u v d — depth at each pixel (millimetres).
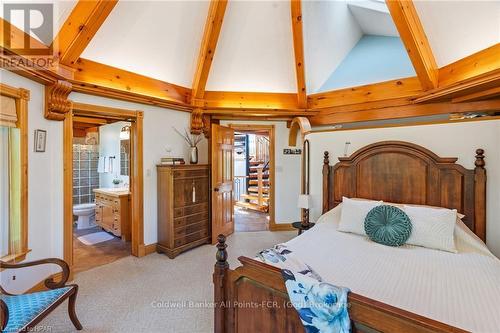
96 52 3027
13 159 2379
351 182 3432
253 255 3693
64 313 2230
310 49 3945
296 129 4941
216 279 1582
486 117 2598
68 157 2887
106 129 5812
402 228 2441
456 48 2898
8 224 2379
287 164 5066
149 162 3760
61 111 2748
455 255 2182
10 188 2383
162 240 3738
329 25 3756
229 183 4660
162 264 3350
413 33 2908
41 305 1714
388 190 3137
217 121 4816
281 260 1996
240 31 3727
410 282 1688
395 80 3826
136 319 2166
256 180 7934
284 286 1312
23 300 1753
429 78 3193
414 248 2348
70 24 2529
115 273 3066
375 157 3232
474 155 2656
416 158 2959
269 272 1417
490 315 1316
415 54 3057
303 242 2502
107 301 2441
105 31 2920
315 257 2119
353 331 1089
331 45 4031
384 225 2539
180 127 4203
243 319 1497
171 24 3312
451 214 2459
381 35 4098
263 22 3662
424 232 2398
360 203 2930
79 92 3025
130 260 3482
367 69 4113
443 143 2844
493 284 1663
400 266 1951
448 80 3104
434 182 2852
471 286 1635
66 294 1895
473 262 2029
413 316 996
